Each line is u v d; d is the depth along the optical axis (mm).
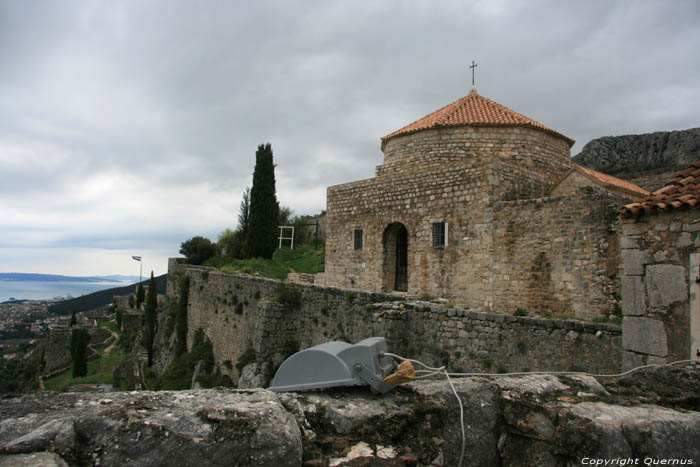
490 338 11688
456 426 3559
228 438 2678
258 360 19750
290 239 48781
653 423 3453
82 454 2494
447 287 20359
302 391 3791
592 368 9867
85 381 47562
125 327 76438
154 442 2574
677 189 7504
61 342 72938
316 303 19188
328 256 26844
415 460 3289
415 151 24312
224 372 26125
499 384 4035
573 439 3387
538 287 16938
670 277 7074
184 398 3104
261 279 23734
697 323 6684
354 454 3148
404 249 24016
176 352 34438
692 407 4312
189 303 34875
